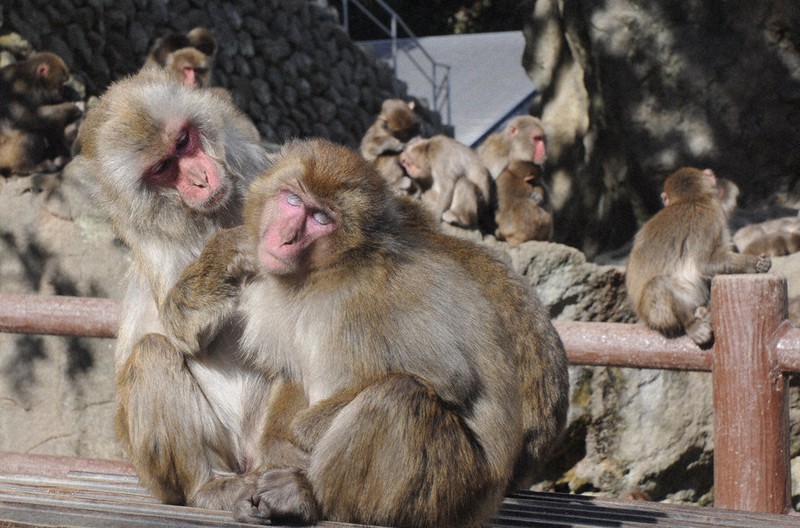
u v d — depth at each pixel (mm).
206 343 5375
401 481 4371
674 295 10664
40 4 19938
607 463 11711
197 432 5352
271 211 4703
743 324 6648
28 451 13039
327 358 4637
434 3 49375
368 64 28734
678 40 19047
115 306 7766
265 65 25703
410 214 5508
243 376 5648
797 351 6562
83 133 5887
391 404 4371
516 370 5145
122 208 5656
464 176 16703
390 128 18172
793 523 5359
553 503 5898
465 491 4473
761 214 18359
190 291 5254
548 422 5852
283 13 26578
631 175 20375
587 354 7320
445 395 4535
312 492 4523
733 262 11188
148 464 5340
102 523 4184
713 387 6820
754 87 18797
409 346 4516
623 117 19688
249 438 5676
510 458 4734
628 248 17734
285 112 25703
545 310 6031
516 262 12156
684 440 11695
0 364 13102
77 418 12961
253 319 5008
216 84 23906
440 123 28953
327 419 4500
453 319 4598
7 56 19094
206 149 5672
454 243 5691
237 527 4273
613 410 11680
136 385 5301
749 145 19047
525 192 17250
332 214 4578
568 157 22594
